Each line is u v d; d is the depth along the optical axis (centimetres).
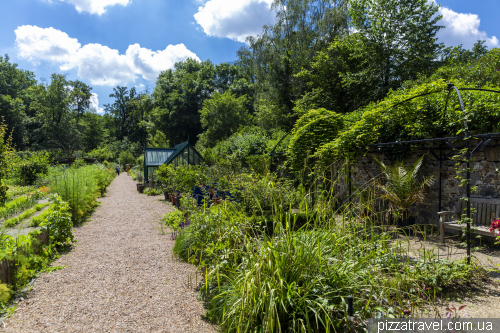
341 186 621
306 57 1908
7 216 766
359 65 1667
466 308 271
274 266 248
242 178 786
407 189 554
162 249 518
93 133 4812
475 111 504
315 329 225
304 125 720
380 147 708
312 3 1959
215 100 3036
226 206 431
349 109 1780
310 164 639
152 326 270
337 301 241
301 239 277
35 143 3681
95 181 1155
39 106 3862
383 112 610
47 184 1393
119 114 5491
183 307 306
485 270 350
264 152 1136
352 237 301
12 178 1473
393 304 251
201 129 3891
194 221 423
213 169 1156
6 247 376
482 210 495
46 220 500
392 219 561
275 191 555
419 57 1479
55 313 296
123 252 503
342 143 580
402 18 1508
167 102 3872
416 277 288
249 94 3656
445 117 557
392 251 305
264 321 218
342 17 1822
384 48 1559
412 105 593
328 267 255
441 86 528
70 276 396
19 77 4419
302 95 1838
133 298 329
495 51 1071
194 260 419
